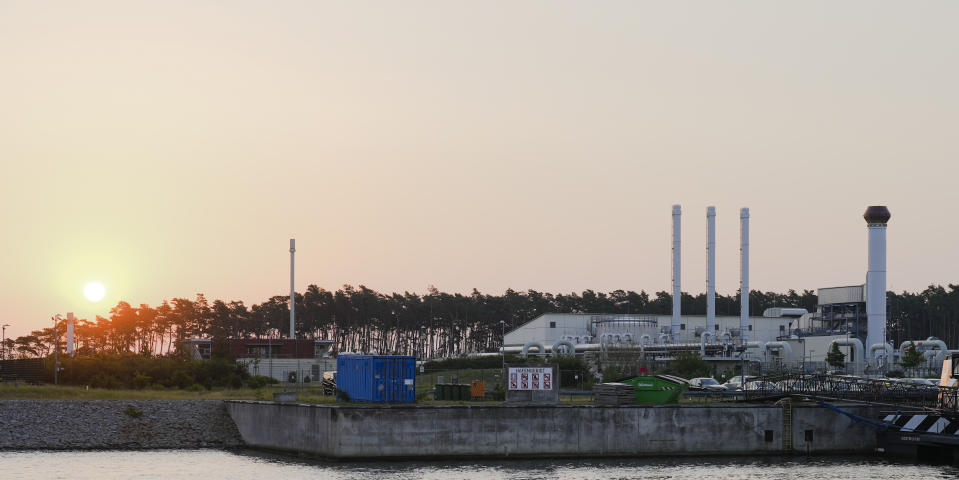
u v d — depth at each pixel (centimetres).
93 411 9769
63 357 13988
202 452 8962
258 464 8081
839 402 9594
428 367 16788
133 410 9794
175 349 17400
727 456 9050
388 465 8025
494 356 17112
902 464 8719
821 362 17138
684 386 9469
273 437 9088
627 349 16012
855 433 9388
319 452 8344
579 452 8675
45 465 7956
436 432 8331
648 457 8844
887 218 17738
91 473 7569
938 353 17038
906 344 17412
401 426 8262
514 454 8506
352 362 9212
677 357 15762
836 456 9244
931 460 8938
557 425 8631
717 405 9219
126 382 13188
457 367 16550
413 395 9006
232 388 13288
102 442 9188
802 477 7812
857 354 16975
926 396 9806
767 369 16212
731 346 17400
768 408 9206
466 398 9594
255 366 15288
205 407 10150
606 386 9194
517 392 8975
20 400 9900
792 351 18950
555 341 19812
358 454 8175
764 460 8862
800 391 9669
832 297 19512
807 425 9281
